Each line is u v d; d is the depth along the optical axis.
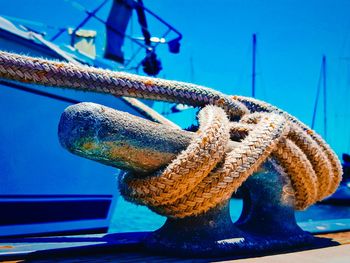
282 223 0.38
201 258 0.32
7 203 0.92
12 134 0.91
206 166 0.30
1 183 0.91
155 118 0.67
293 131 0.39
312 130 0.44
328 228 0.50
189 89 0.38
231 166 0.32
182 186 0.30
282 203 0.38
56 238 0.41
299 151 0.37
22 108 0.91
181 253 0.32
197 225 0.33
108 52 2.11
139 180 0.31
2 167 0.90
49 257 0.32
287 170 0.38
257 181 0.38
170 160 0.30
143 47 1.81
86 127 0.26
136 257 0.32
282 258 0.32
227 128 0.32
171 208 0.32
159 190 0.30
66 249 0.33
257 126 0.35
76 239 0.40
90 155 0.28
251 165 0.32
